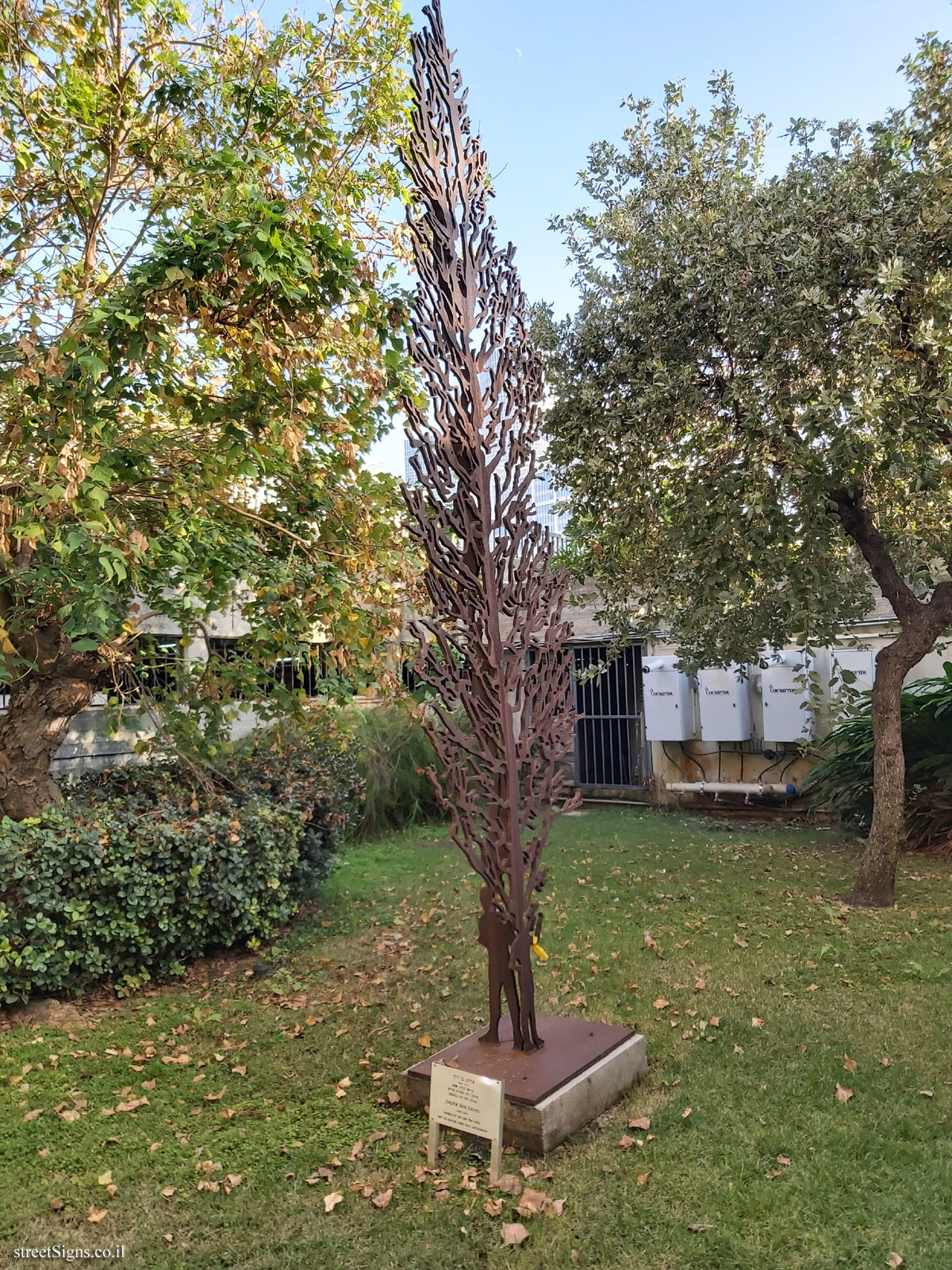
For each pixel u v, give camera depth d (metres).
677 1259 2.25
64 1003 4.30
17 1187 2.70
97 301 4.56
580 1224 2.40
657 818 9.10
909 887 5.81
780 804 9.02
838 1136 2.77
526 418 3.44
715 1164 2.66
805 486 5.00
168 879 4.48
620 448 5.95
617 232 5.98
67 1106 3.23
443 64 3.43
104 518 3.73
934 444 5.04
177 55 4.70
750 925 5.13
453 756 3.05
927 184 4.80
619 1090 3.12
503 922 3.14
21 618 4.57
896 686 5.50
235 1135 2.99
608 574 6.77
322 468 5.05
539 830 3.33
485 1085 2.64
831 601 5.70
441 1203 2.54
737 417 5.46
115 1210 2.57
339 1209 2.54
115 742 7.46
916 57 5.12
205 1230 2.46
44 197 4.82
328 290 4.27
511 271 3.51
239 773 5.84
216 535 4.75
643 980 4.28
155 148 4.82
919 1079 3.14
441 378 3.19
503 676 3.18
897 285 4.48
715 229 5.23
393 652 4.88
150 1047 3.78
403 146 5.07
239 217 3.93
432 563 3.07
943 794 6.85
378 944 5.17
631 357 5.75
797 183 5.18
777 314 4.95
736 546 5.29
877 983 4.13
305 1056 3.63
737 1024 3.69
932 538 6.09
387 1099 3.22
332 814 5.83
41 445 3.90
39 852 4.14
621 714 10.27
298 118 4.91
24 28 4.56
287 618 4.97
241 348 4.42
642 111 6.34
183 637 5.34
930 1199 2.44
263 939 5.25
